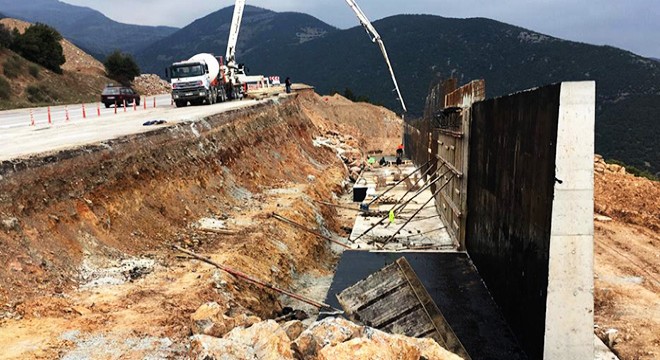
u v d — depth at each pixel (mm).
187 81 28141
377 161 41125
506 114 11398
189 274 10031
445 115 19797
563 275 8477
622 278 13883
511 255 10891
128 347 6883
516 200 10523
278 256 13078
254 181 19250
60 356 6457
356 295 10133
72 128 17719
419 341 7340
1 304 7457
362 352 6094
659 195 21547
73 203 10391
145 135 14633
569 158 8172
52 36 56219
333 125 47688
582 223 8312
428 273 14180
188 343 7156
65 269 8984
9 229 8633
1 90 42875
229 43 34438
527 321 9688
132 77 69000
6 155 10484
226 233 13141
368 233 18125
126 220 11523
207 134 18219
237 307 9328
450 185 18391
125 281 9391
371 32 37875
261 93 37312
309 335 6438
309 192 20234
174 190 14016
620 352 10156
